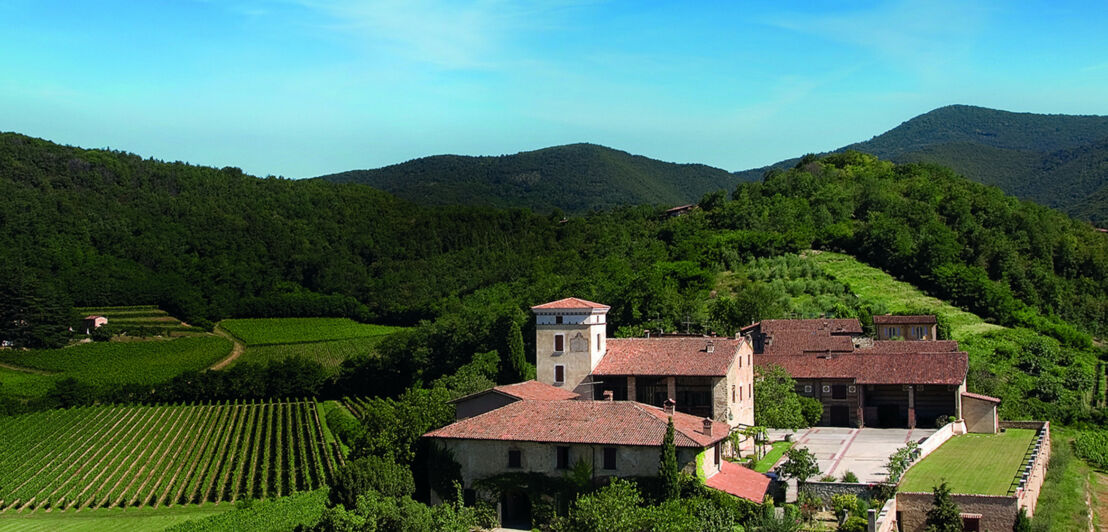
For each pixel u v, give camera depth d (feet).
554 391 256.73
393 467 212.23
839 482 196.13
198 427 431.43
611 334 380.99
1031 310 515.91
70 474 333.01
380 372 509.35
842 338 353.10
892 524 182.91
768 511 175.73
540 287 502.38
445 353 440.86
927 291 540.11
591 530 164.76
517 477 199.82
